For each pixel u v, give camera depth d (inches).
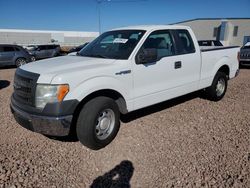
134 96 168.6
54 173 129.1
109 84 152.1
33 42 2037.4
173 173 127.3
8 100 263.1
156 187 117.3
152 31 182.2
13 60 652.1
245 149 150.7
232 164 134.6
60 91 133.4
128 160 140.4
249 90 305.1
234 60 260.7
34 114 138.0
